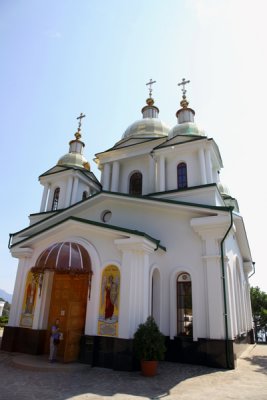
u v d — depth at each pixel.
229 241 12.84
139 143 18.50
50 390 7.21
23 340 12.03
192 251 11.91
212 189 13.55
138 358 8.95
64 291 11.92
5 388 7.34
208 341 10.38
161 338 9.17
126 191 18.77
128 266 10.26
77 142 22.84
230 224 11.27
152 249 11.00
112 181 18.98
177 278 12.07
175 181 15.98
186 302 11.67
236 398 6.69
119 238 11.08
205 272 11.33
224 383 8.03
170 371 9.36
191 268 11.69
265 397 6.76
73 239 11.97
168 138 17.64
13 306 12.91
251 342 20.77
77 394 6.89
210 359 10.18
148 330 9.12
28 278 13.11
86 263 10.79
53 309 11.95
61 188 19.73
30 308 12.38
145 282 10.19
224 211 11.54
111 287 10.44
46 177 20.27
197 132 17.22
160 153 16.55
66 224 12.50
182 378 8.51
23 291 12.98
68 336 10.16
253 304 33.69
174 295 11.67
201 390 7.32
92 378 8.34
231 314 11.14
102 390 7.23
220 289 10.83
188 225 12.42
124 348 9.27
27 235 16.53
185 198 14.05
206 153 15.73
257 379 8.52
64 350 10.27
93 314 10.39
